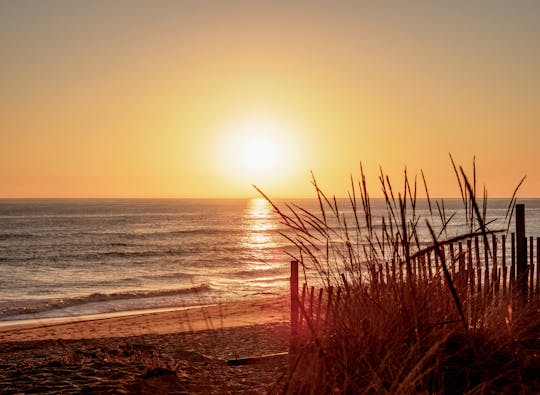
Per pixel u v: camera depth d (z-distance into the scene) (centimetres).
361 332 366
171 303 2197
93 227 8594
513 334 414
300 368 330
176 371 549
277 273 3491
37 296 2772
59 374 562
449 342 390
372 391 330
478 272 485
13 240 6306
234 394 453
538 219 8725
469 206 462
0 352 1050
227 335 975
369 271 413
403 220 364
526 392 334
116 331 1399
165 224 9550
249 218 11894
